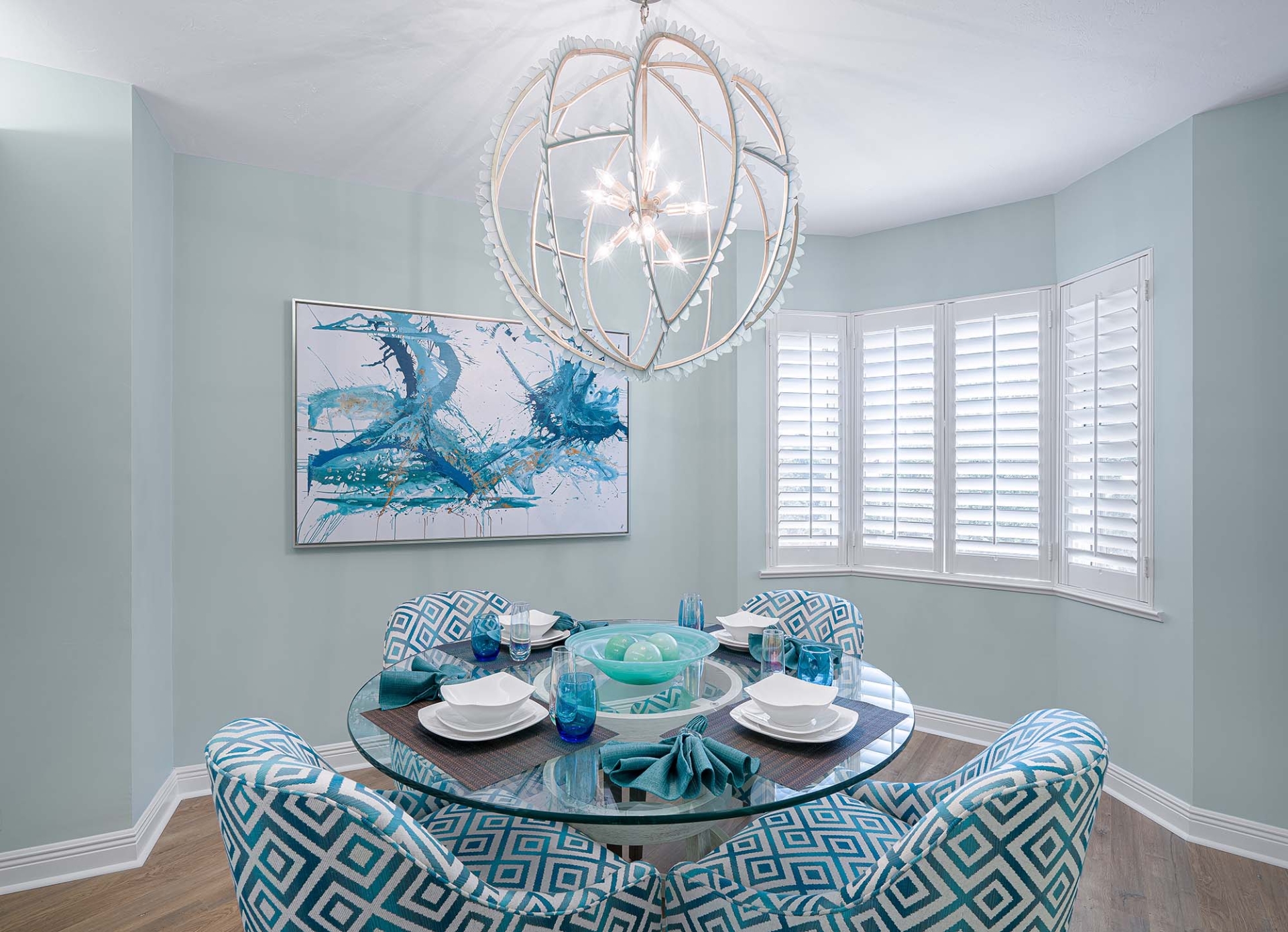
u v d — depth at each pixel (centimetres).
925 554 346
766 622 207
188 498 272
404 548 311
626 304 359
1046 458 316
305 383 291
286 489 290
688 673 181
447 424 316
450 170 291
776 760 130
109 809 224
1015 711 322
